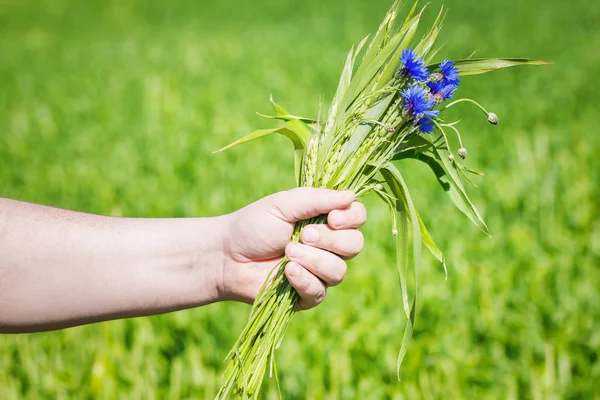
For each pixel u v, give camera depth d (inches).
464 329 138.1
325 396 125.5
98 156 278.5
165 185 234.2
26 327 76.2
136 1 884.6
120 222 79.8
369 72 80.4
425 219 190.1
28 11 842.8
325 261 74.5
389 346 132.6
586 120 270.2
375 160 81.0
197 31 628.1
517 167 222.5
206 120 311.9
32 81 427.8
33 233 76.0
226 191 217.6
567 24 488.4
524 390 124.5
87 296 76.4
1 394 125.6
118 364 131.4
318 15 673.6
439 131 82.7
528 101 301.3
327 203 75.2
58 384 127.1
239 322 146.3
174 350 141.2
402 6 83.5
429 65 81.8
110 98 369.7
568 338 132.8
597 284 151.9
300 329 140.7
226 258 80.0
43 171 260.7
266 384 127.7
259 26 636.1
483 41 436.8
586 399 120.1
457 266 159.9
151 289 78.2
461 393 123.0
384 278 158.1
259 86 362.9
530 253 167.8
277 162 249.6
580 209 184.1
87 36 639.8
